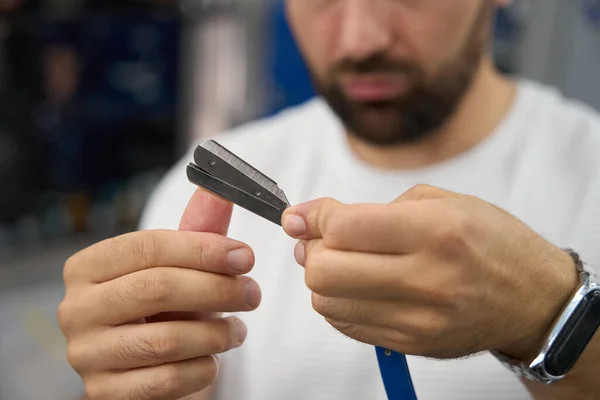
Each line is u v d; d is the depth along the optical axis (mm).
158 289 434
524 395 618
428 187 382
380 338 379
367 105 643
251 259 440
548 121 730
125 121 1542
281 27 1461
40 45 1390
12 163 1404
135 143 1569
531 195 679
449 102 645
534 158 698
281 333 696
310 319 689
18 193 1420
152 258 446
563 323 399
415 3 584
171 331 443
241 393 710
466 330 362
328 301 366
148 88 1549
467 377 624
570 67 1616
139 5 1469
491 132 725
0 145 1387
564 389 458
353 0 590
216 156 423
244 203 429
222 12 1500
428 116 645
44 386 1243
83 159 1501
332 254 341
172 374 450
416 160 721
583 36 1598
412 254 338
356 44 586
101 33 1450
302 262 378
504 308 370
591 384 446
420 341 365
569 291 400
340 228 337
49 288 1444
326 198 378
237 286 443
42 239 1458
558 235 660
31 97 1405
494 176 704
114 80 1501
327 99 678
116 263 456
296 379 676
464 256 336
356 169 744
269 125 875
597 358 425
